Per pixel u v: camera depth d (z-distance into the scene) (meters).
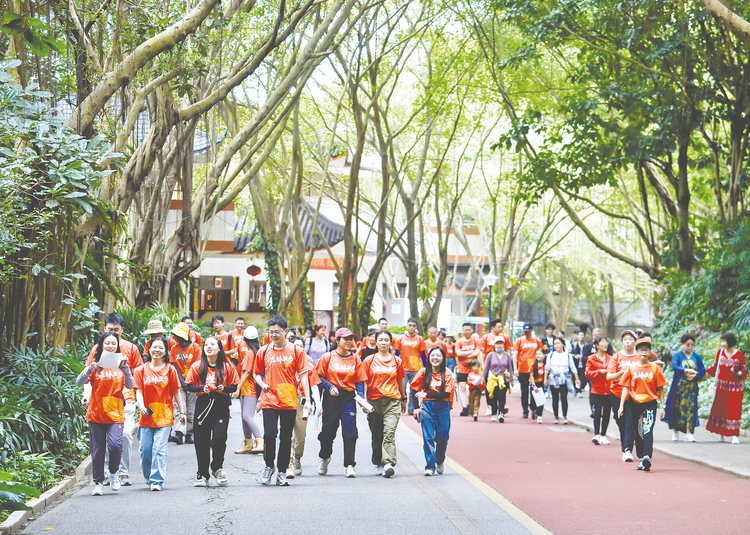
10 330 14.73
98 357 11.64
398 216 53.97
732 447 17.23
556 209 45.22
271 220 37.59
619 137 29.30
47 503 11.05
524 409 24.39
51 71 15.49
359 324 36.88
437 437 13.71
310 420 23.08
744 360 17.98
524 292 78.62
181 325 16.12
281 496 11.61
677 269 31.25
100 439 11.73
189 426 17.58
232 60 22.27
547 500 11.40
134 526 9.61
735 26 17.14
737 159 26.53
